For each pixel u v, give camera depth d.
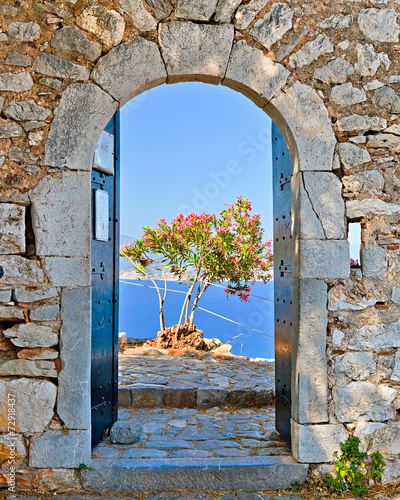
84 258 2.94
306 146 3.06
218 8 3.02
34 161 2.93
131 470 2.90
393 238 3.10
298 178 3.08
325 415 3.01
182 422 3.93
